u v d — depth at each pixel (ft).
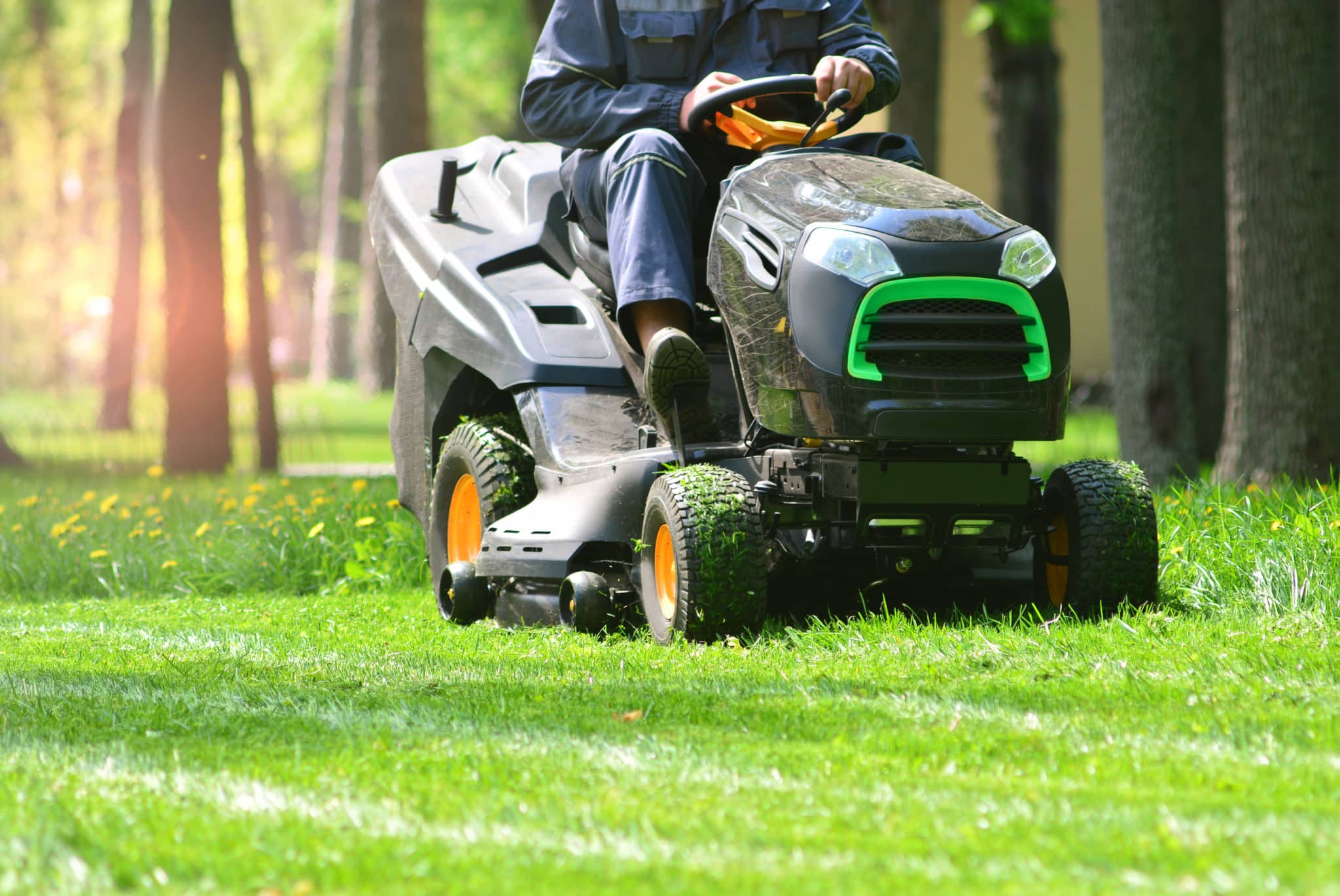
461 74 421.18
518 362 59.11
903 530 50.11
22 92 479.00
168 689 41.88
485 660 47.21
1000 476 49.14
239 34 542.57
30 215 482.69
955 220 48.78
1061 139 249.14
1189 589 54.19
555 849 24.73
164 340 133.28
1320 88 99.71
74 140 496.23
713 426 53.36
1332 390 99.76
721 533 48.44
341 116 382.63
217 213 132.67
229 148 356.79
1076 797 27.55
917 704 37.01
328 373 414.41
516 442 61.31
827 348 47.50
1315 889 21.65
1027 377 48.03
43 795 28.73
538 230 65.72
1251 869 22.58
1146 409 112.16
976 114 307.37
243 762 31.68
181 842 25.54
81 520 87.45
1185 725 33.73
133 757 32.19
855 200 49.78
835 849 24.41
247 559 78.59
